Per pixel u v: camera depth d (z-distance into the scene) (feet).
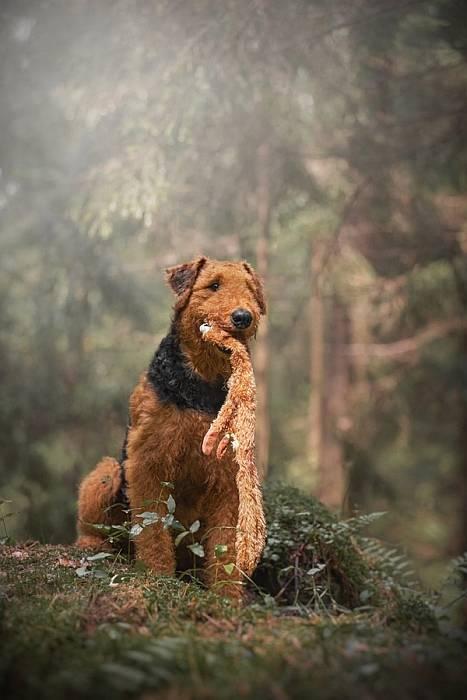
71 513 37.24
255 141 30.66
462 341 42.96
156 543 14.37
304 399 55.31
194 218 35.17
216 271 14.66
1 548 15.71
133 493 14.57
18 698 7.84
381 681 8.42
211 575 14.39
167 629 10.50
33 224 35.88
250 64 25.46
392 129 31.24
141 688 8.13
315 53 26.81
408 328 44.70
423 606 13.41
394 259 39.06
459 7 26.37
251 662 9.08
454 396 47.32
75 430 41.01
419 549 49.26
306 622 11.48
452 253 37.35
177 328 14.70
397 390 47.21
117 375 42.19
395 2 25.31
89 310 37.88
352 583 17.13
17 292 41.39
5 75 30.37
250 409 13.02
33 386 38.63
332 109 30.89
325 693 8.05
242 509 12.57
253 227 38.40
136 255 43.55
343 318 46.88
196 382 14.37
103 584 12.91
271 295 42.60
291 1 24.38
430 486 53.31
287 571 16.96
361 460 44.45
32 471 37.96
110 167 27.58
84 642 9.66
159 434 14.28
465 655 9.66
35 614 10.77
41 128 33.96
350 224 38.04
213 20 24.47
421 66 31.32
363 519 17.83
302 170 34.12
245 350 13.74
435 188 36.88
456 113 29.37
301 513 17.12
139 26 25.58
